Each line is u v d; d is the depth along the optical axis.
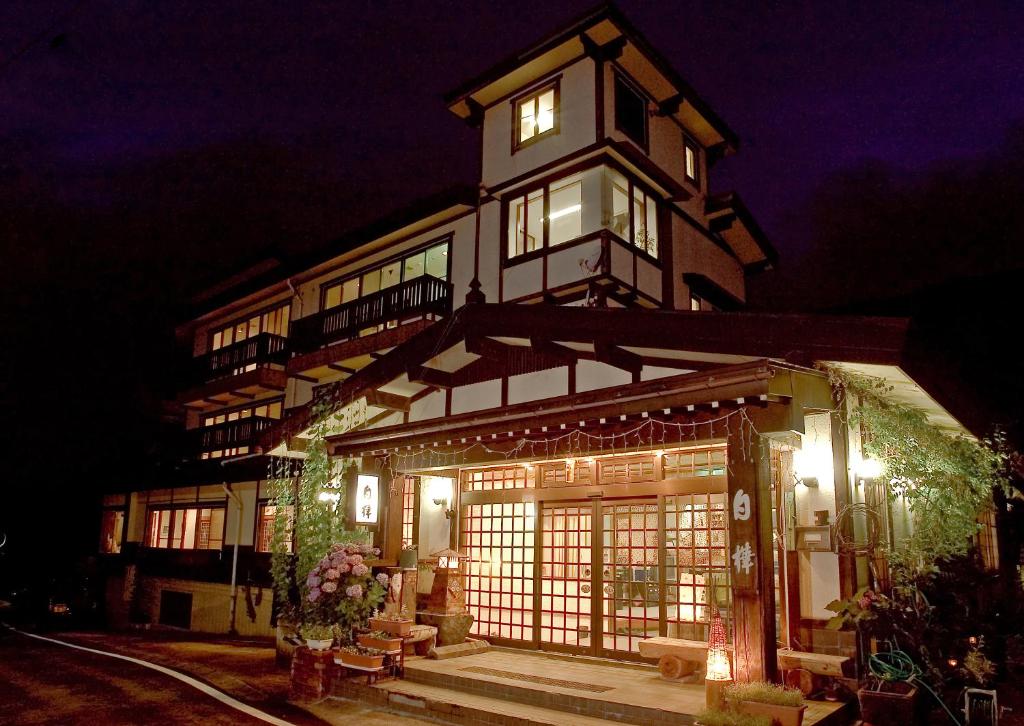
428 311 17.61
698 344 8.38
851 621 8.02
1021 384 14.87
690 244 18.78
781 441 8.44
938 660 8.51
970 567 9.65
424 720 8.66
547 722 7.64
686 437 8.92
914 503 8.90
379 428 11.93
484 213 17.72
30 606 25.42
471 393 11.83
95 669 12.06
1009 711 8.73
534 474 11.62
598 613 10.45
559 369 10.70
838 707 7.68
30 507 26.31
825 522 8.42
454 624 11.05
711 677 7.23
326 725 8.52
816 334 7.60
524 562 11.56
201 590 21.08
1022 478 11.63
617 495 10.50
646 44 16.36
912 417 9.22
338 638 10.28
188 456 23.19
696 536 9.63
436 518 12.92
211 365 24.64
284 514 14.31
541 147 16.78
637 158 16.17
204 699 9.81
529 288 16.25
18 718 8.70
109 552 25.73
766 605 7.71
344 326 19.89
